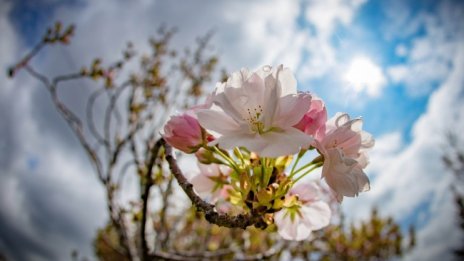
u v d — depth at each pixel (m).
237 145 0.10
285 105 0.11
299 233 0.14
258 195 0.11
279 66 0.11
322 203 0.14
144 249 0.22
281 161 0.12
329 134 0.11
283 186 0.11
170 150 0.14
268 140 0.10
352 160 0.10
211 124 0.10
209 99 0.12
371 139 0.11
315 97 0.11
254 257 0.29
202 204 0.12
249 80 0.11
